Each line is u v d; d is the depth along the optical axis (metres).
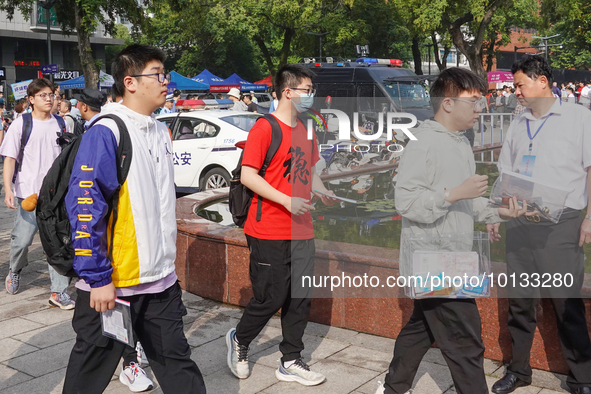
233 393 3.14
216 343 3.81
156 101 2.46
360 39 30.41
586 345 2.87
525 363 3.03
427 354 3.54
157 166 2.47
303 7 27.52
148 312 2.45
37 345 3.86
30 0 19.66
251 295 4.38
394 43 35.16
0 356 3.68
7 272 5.69
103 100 4.25
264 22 28.94
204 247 4.60
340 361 3.48
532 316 2.99
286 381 3.25
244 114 9.45
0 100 21.00
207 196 6.45
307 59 13.70
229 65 44.09
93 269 2.21
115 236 2.34
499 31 38.62
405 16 25.33
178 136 9.39
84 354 2.43
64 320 4.33
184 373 2.49
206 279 4.63
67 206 2.23
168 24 41.59
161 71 2.46
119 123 2.34
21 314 4.47
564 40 52.53
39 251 6.47
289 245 3.05
